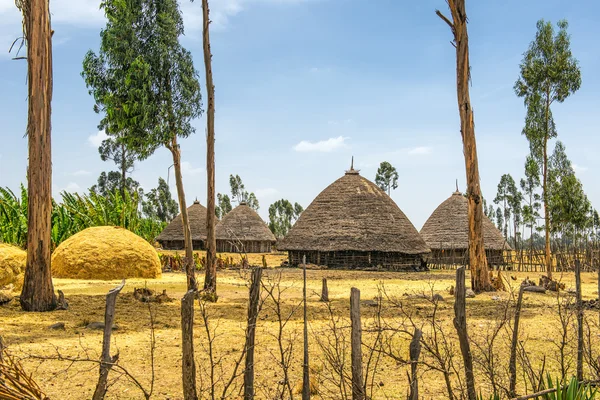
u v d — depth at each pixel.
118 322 12.09
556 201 28.16
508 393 5.98
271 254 53.53
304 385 6.24
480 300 17.38
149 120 20.59
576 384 5.72
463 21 20.11
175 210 80.19
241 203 56.78
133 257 22.70
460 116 20.33
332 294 19.25
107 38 20.16
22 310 13.45
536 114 27.83
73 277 21.64
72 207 32.22
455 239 41.62
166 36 20.62
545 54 27.50
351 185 39.03
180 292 18.70
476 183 20.14
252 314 5.89
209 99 17.97
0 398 5.01
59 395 7.03
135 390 7.29
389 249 35.44
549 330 11.52
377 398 7.11
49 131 13.75
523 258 41.81
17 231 27.86
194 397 5.25
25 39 13.59
